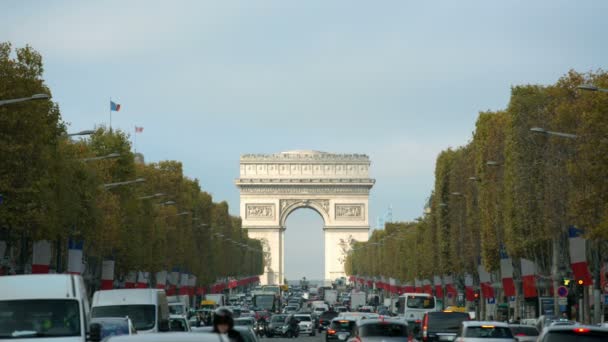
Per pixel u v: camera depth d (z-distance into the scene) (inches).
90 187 5743.1
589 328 2031.3
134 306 3454.7
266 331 7086.6
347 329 4756.4
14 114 4261.8
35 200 4443.9
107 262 6653.5
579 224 4138.8
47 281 2263.8
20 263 5098.4
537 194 5295.3
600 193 3902.6
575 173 4175.7
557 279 5349.4
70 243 5644.7
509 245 5684.1
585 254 4862.2
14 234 5093.5
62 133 5216.5
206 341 1336.1
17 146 4271.7
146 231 7568.9
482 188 6520.7
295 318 7337.6
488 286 7239.2
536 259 5954.7
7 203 4397.1
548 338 2033.7
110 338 1370.6
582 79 4857.3
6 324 2186.3
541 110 5349.4
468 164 7342.5
